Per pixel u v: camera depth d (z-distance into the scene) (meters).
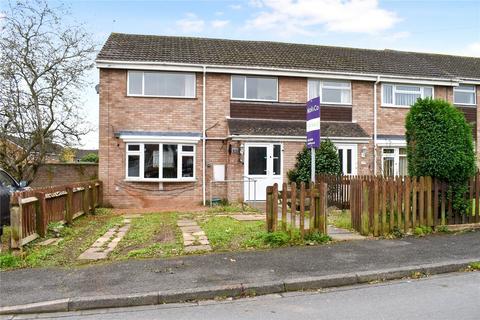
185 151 16.48
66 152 19.86
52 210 9.88
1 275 6.25
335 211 12.73
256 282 5.71
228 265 6.56
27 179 17.42
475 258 6.88
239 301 5.31
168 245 7.88
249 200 16.12
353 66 18.66
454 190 9.36
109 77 16.08
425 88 19.09
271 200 8.45
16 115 16.27
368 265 6.50
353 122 18.08
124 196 15.96
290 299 5.35
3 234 9.72
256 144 16.28
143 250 7.45
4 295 5.39
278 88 17.41
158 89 16.50
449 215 9.34
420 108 9.43
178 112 16.55
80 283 5.77
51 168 18.50
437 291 5.49
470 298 5.16
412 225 8.95
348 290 5.69
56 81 16.36
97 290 5.47
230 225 10.02
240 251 7.48
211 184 16.47
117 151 16.00
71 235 9.27
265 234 8.23
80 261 6.93
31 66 15.93
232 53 18.27
